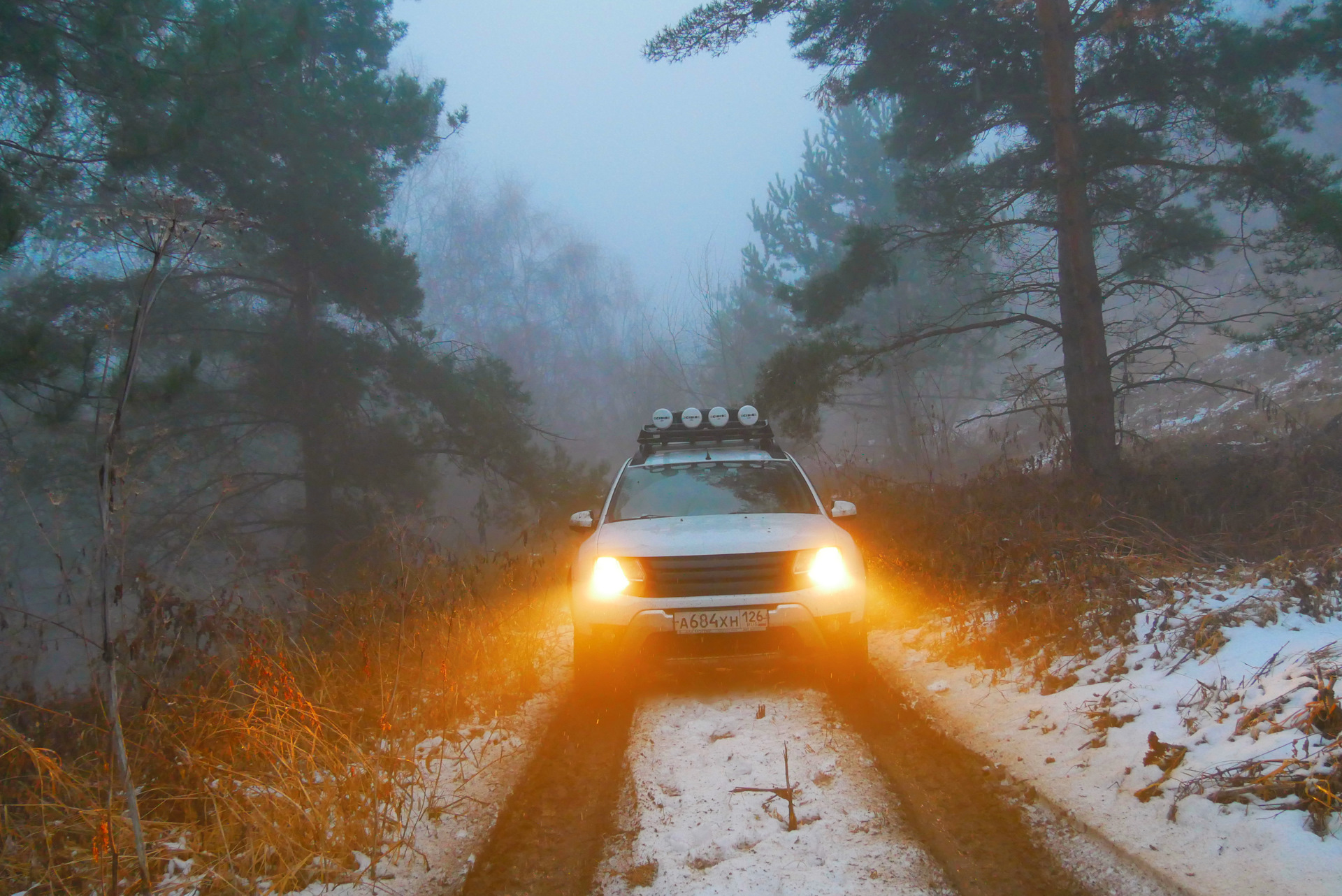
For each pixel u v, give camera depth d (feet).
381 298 50.26
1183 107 43.68
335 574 42.57
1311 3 41.83
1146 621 19.06
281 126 44.98
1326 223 36.99
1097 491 33.14
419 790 14.61
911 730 16.38
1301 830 10.68
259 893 11.55
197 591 25.93
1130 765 13.21
